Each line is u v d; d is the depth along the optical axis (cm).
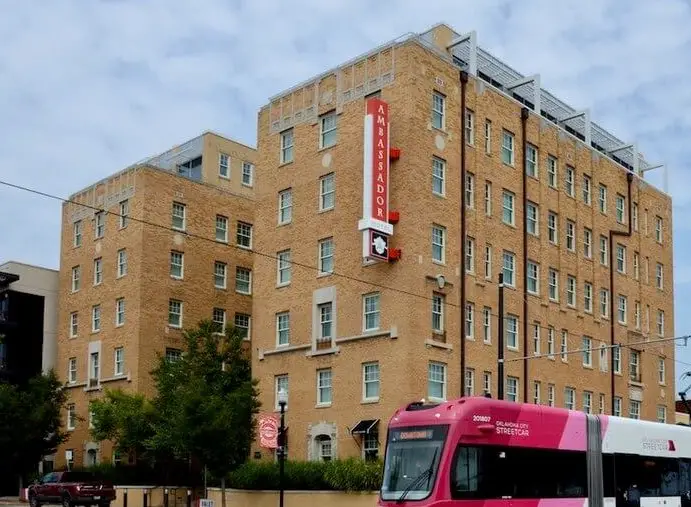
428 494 2353
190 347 4500
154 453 5356
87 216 6594
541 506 2550
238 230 6588
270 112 5394
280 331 5116
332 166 4941
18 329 6731
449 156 4781
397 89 4662
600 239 6034
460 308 4703
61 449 6444
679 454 3181
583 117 6341
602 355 5856
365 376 4581
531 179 5434
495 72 5641
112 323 6147
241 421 4234
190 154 7006
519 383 5062
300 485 4234
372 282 4616
